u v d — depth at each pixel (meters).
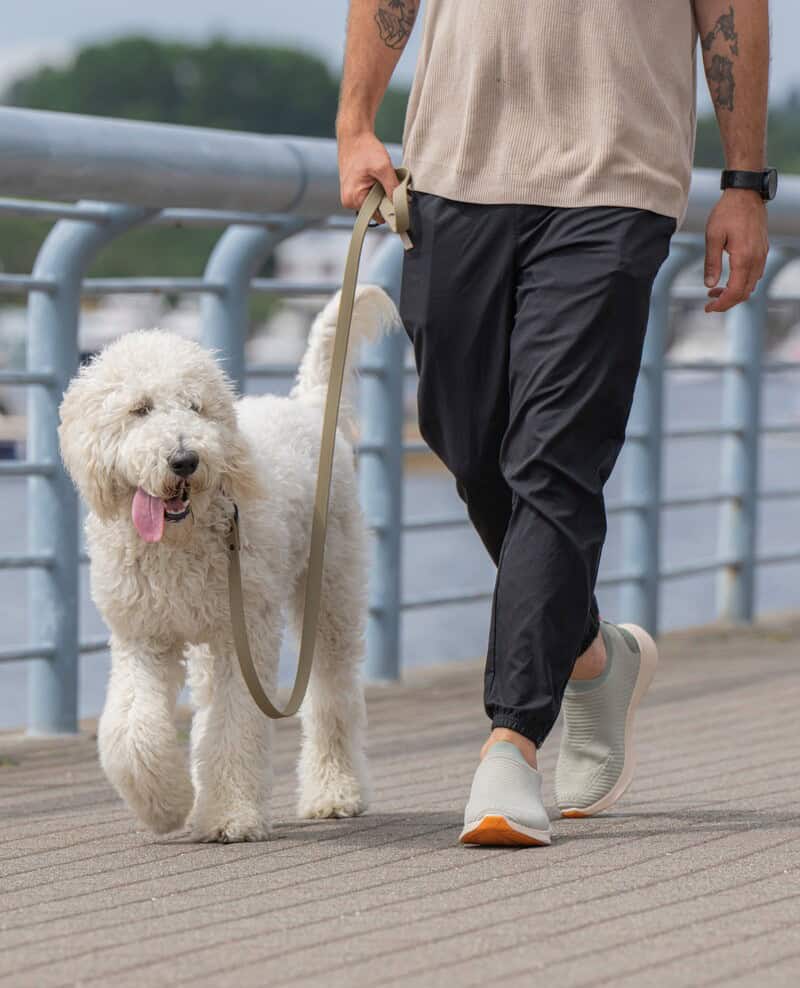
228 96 137.12
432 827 6.59
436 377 6.23
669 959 4.46
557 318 5.86
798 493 15.09
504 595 5.95
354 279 6.50
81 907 5.23
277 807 7.26
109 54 136.62
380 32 6.44
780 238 13.09
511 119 6.00
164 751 6.20
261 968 4.44
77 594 9.48
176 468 5.96
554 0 5.96
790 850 5.89
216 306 10.38
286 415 7.14
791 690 10.80
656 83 5.99
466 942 4.67
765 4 6.15
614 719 6.64
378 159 6.30
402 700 10.83
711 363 14.00
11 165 7.99
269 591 6.38
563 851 5.91
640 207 5.89
